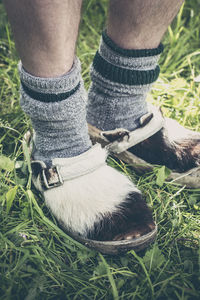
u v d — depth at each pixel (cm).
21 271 88
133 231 88
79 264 94
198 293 86
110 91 98
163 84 147
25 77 77
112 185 94
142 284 87
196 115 136
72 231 91
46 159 96
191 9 189
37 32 66
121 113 103
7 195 95
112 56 90
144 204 96
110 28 88
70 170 91
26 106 84
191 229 104
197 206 108
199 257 90
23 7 62
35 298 83
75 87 83
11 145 122
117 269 90
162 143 107
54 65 74
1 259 92
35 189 108
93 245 90
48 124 86
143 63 90
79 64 83
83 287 88
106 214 90
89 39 175
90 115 110
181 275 90
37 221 101
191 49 172
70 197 91
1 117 131
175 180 109
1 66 156
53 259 87
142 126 105
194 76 161
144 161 109
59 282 89
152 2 76
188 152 107
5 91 146
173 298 87
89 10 185
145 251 96
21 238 94
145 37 85
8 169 101
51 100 80
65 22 67
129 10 79
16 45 72
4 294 83
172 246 98
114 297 81
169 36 172
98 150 95
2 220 99
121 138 105
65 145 93
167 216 106
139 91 97
